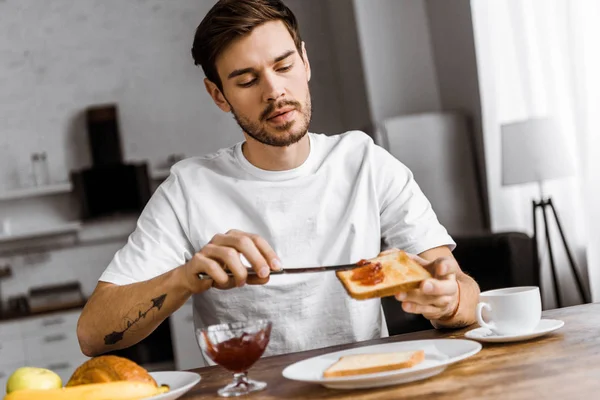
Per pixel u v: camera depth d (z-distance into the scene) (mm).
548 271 3943
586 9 3361
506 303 1389
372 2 5301
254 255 1389
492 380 1146
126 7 5969
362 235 1929
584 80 3398
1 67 5828
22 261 5836
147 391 1188
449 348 1334
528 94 3922
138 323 1616
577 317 1534
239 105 1761
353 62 5531
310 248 1922
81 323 1696
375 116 5285
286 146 1855
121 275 1807
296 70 1745
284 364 1457
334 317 1882
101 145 5668
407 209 1938
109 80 5938
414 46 5309
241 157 1963
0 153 5812
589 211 3430
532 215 3732
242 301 1868
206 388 1324
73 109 5895
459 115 4828
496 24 4148
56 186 5629
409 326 3557
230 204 1947
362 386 1185
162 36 6004
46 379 1250
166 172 5781
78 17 5914
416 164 4746
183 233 1946
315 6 6117
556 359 1220
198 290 1513
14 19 5844
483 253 3580
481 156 4781
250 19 1705
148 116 5980
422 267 1429
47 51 5875
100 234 5945
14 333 5223
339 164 1976
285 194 1935
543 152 3619
